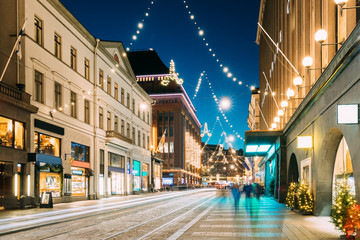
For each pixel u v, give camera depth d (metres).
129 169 48.00
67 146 29.75
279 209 19.81
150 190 58.66
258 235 10.38
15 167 21.81
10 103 21.23
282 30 28.75
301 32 20.77
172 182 87.38
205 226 12.66
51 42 27.77
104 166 38.56
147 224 13.88
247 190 23.38
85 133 33.84
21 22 23.98
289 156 23.83
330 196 14.85
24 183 22.81
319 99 14.45
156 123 89.38
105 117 39.25
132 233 11.29
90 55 35.75
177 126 89.12
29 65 24.20
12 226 12.72
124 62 47.00
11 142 21.75
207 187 112.00
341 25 12.73
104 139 38.66
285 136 25.55
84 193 33.59
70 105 30.89
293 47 23.52
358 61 9.38
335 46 14.20
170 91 90.56
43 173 25.72
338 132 12.90
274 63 35.44
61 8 29.05
